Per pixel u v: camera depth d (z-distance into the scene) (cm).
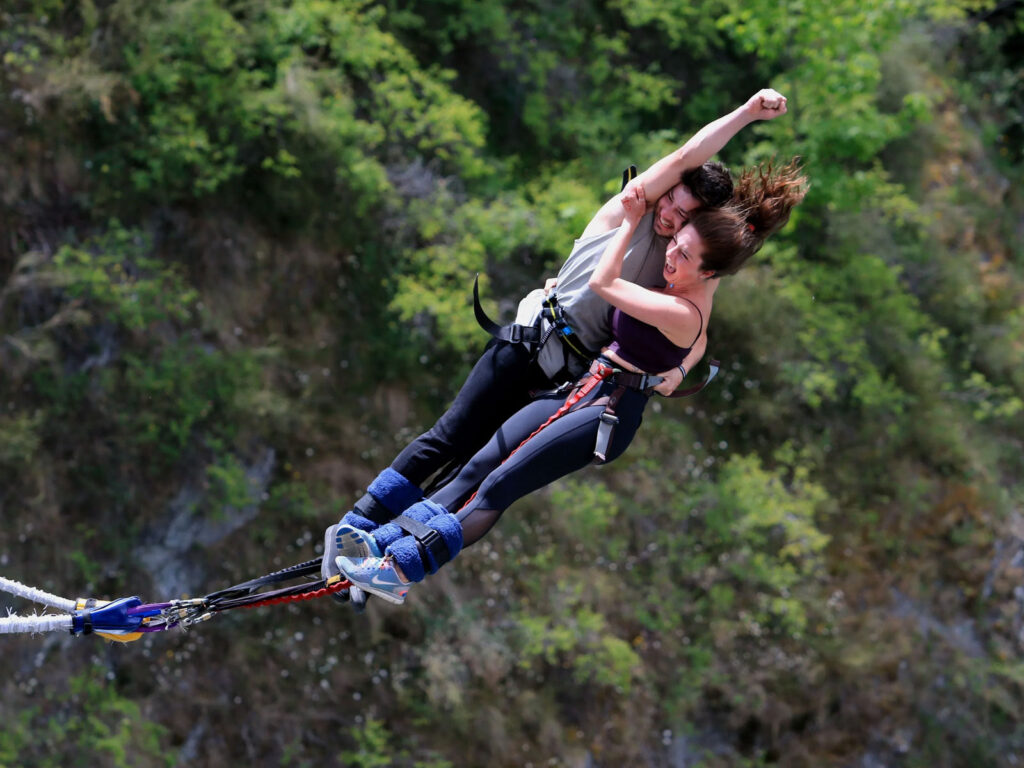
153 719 2514
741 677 2948
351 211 2745
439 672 2600
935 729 3294
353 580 846
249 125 2586
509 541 2766
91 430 2494
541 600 2733
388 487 912
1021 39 4653
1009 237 4294
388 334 2802
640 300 841
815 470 3294
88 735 2445
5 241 2478
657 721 2881
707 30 3412
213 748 2545
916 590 3391
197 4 2545
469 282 2708
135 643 2536
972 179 4272
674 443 3053
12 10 2467
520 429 891
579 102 3256
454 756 2647
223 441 2572
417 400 2811
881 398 3328
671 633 2908
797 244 3409
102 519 2505
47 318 2486
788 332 3203
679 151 841
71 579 2467
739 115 835
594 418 880
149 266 2519
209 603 906
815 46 3209
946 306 3934
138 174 2525
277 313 2719
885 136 3155
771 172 859
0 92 2452
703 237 825
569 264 911
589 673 2800
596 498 2848
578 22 3378
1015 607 3544
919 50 4241
